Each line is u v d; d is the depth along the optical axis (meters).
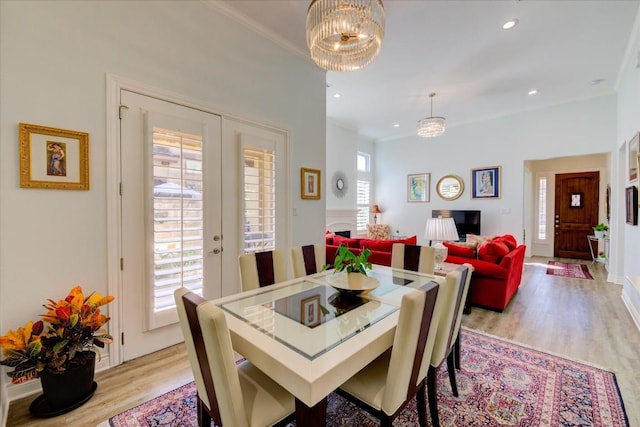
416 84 4.47
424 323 1.25
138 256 2.24
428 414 1.69
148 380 1.99
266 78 3.17
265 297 1.82
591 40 3.26
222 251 2.76
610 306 3.47
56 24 1.87
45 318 1.67
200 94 2.59
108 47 2.08
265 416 1.17
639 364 2.20
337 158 6.75
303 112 3.61
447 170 6.95
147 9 2.27
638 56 3.00
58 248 1.89
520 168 5.87
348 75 4.16
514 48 3.43
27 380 1.66
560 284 4.45
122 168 2.15
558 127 5.38
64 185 1.90
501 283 3.22
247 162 2.99
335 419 1.67
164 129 2.33
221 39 2.75
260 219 3.12
